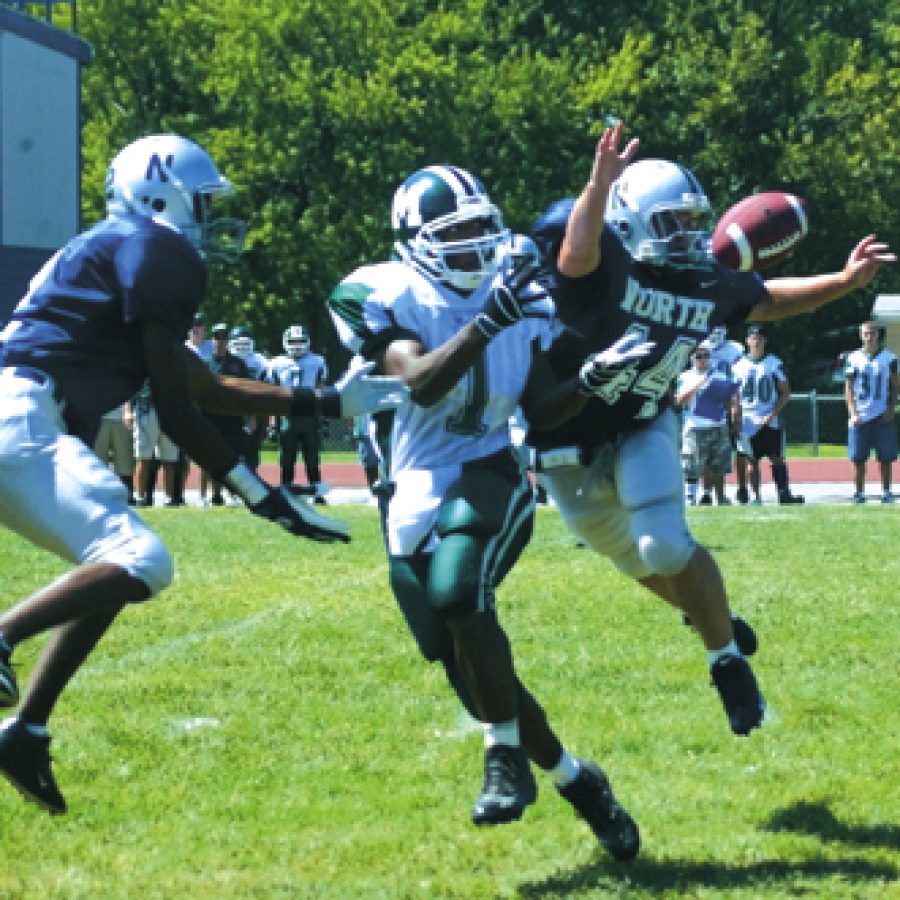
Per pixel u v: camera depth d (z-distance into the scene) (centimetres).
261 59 9700
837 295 1448
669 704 1714
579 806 1222
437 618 1208
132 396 1147
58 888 1171
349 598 2373
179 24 9912
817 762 1495
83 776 1464
